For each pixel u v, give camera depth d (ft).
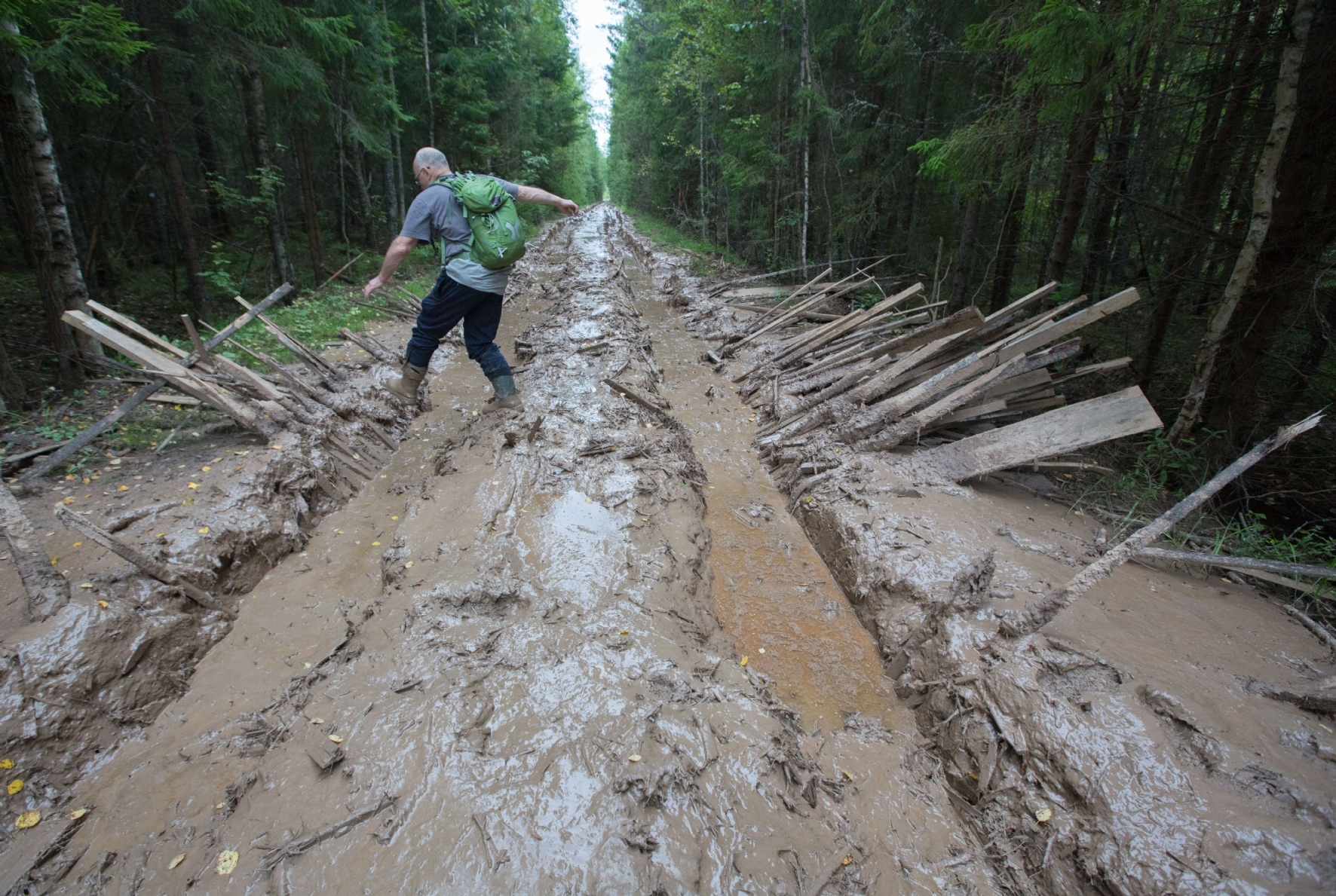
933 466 16.53
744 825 7.36
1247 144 20.17
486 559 11.53
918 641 10.97
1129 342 27.45
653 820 7.11
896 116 37.14
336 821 6.90
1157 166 26.27
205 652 10.26
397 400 20.25
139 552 10.41
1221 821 7.15
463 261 15.49
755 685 10.16
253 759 7.98
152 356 14.83
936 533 13.62
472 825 6.81
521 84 76.28
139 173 34.27
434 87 59.06
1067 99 18.58
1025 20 18.71
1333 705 8.84
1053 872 7.41
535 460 15.35
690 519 14.84
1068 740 8.31
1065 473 17.92
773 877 6.90
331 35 32.09
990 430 18.47
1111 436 14.71
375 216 59.88
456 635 9.68
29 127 17.62
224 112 41.22
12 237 38.27
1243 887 6.48
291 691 9.10
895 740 9.72
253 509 12.94
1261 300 17.81
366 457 17.37
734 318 35.32
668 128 85.46
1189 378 23.47
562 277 47.39
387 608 10.60
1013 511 15.37
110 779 7.88
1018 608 10.97
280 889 6.26
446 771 7.41
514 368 24.27
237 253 45.42
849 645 11.99
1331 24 15.69
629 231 91.61
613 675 9.09
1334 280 17.35
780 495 17.70
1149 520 15.25
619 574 11.66
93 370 19.88
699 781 7.69
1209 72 21.42
